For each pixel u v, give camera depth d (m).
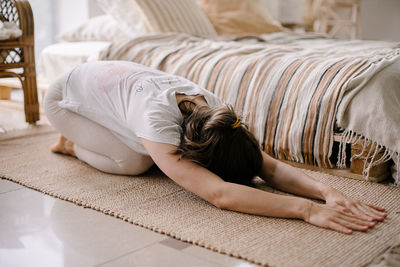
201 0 3.44
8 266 1.10
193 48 2.46
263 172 1.57
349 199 1.40
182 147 1.38
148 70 1.71
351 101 1.75
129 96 1.59
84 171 1.80
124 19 3.00
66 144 1.96
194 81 2.23
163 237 1.25
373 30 5.32
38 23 3.96
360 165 1.74
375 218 1.33
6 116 2.82
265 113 1.97
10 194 1.57
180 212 1.41
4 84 2.97
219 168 1.39
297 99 1.89
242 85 2.07
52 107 1.83
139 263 1.11
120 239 1.24
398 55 1.88
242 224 1.32
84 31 3.29
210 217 1.37
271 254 1.14
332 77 1.83
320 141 1.81
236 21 3.34
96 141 1.74
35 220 1.36
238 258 1.14
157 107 1.45
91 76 1.74
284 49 2.36
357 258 1.12
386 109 1.68
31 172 1.78
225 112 1.37
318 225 1.30
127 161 1.70
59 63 3.00
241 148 1.37
